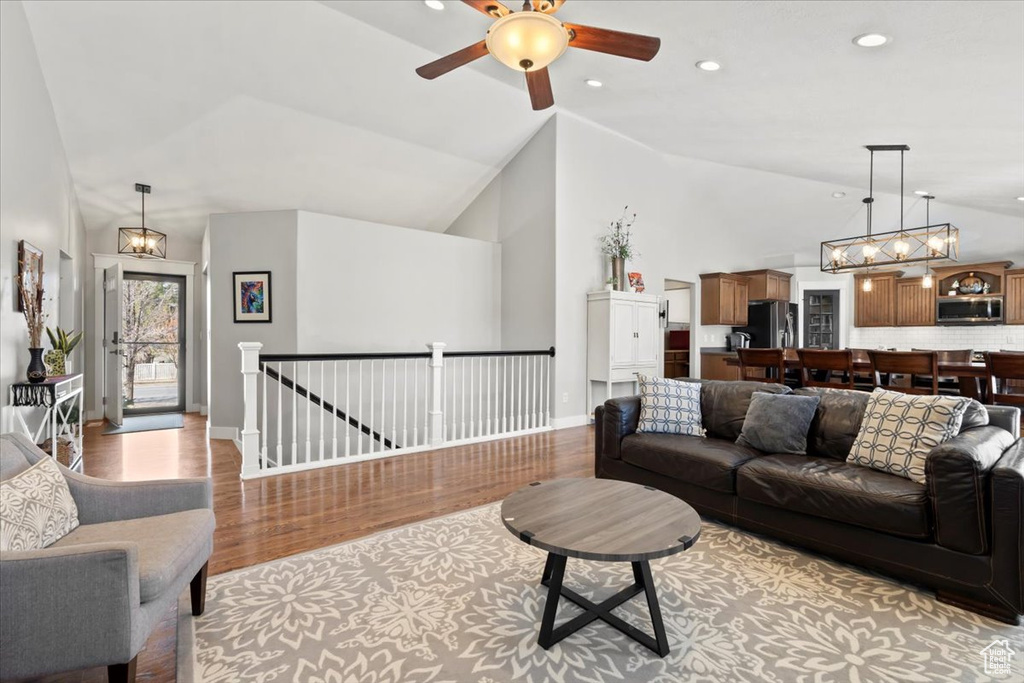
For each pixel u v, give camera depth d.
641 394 3.55
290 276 5.04
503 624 1.93
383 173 5.69
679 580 2.28
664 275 6.84
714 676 1.63
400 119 5.05
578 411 5.82
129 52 3.86
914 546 2.13
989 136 3.77
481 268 6.17
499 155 5.97
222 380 5.25
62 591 1.33
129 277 6.62
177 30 3.78
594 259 5.96
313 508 3.12
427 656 1.73
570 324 5.72
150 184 5.22
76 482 1.90
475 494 3.40
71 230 5.04
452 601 2.09
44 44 3.65
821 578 2.30
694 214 7.36
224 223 5.19
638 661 1.71
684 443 3.08
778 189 6.48
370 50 4.21
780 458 2.77
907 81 3.04
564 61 3.83
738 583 2.25
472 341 6.11
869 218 6.20
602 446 3.47
